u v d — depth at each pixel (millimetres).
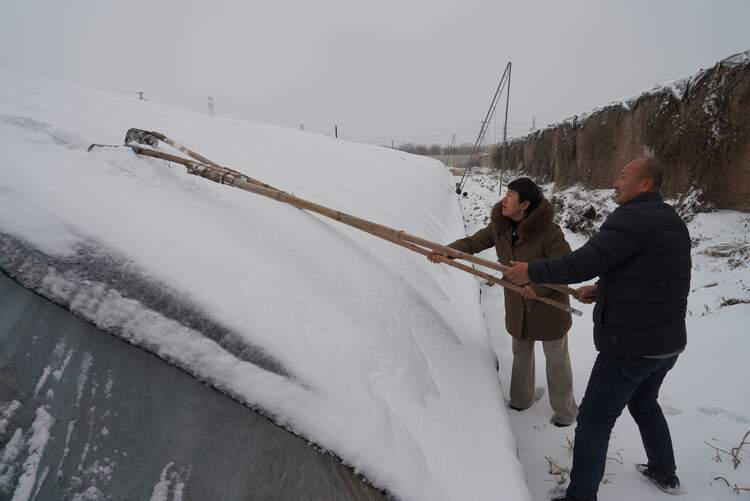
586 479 1771
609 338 1700
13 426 1206
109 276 1285
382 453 1303
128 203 1642
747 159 7297
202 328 1284
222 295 1385
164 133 3736
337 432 1278
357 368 1521
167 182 2100
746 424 2438
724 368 2992
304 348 1413
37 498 1169
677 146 8609
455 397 1922
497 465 1664
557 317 2270
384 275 2436
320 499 1271
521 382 2576
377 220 3914
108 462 1206
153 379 1272
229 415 1275
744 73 7316
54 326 1291
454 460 1530
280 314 1466
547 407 2686
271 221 2197
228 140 4555
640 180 1698
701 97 8086
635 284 1630
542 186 16656
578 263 1662
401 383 1651
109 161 2035
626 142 10500
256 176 3377
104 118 3664
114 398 1249
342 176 5082
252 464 1250
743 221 7109
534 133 18953
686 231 1682
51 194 1479
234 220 1983
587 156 12570
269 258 1744
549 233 2168
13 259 1271
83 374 1261
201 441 1241
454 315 2914
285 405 1267
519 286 2162
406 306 2303
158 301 1283
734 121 7492
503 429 1917
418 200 7027
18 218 1331
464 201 14773
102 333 1294
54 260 1280
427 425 1567
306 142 7375
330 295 1808
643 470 2080
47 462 1193
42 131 2326
